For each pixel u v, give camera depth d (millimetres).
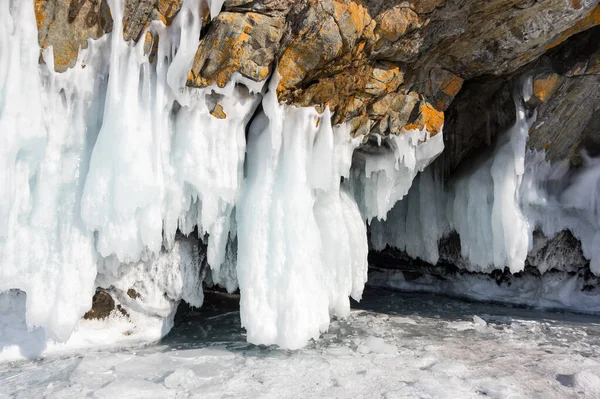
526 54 5812
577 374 4164
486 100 7125
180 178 4602
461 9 4973
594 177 7324
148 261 5062
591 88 6449
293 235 4883
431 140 6113
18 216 4023
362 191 6773
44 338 4473
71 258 4227
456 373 4289
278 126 4926
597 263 7434
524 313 7332
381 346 4977
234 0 4184
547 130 6922
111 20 4086
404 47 5152
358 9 4621
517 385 4055
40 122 3938
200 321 6055
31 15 3830
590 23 5555
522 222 7078
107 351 4695
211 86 4535
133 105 4223
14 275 4016
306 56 4703
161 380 3920
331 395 3723
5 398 3523
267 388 3822
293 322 4652
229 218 5234
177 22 4172
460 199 7664
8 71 3785
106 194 4145
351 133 5707
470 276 8625
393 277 9562
